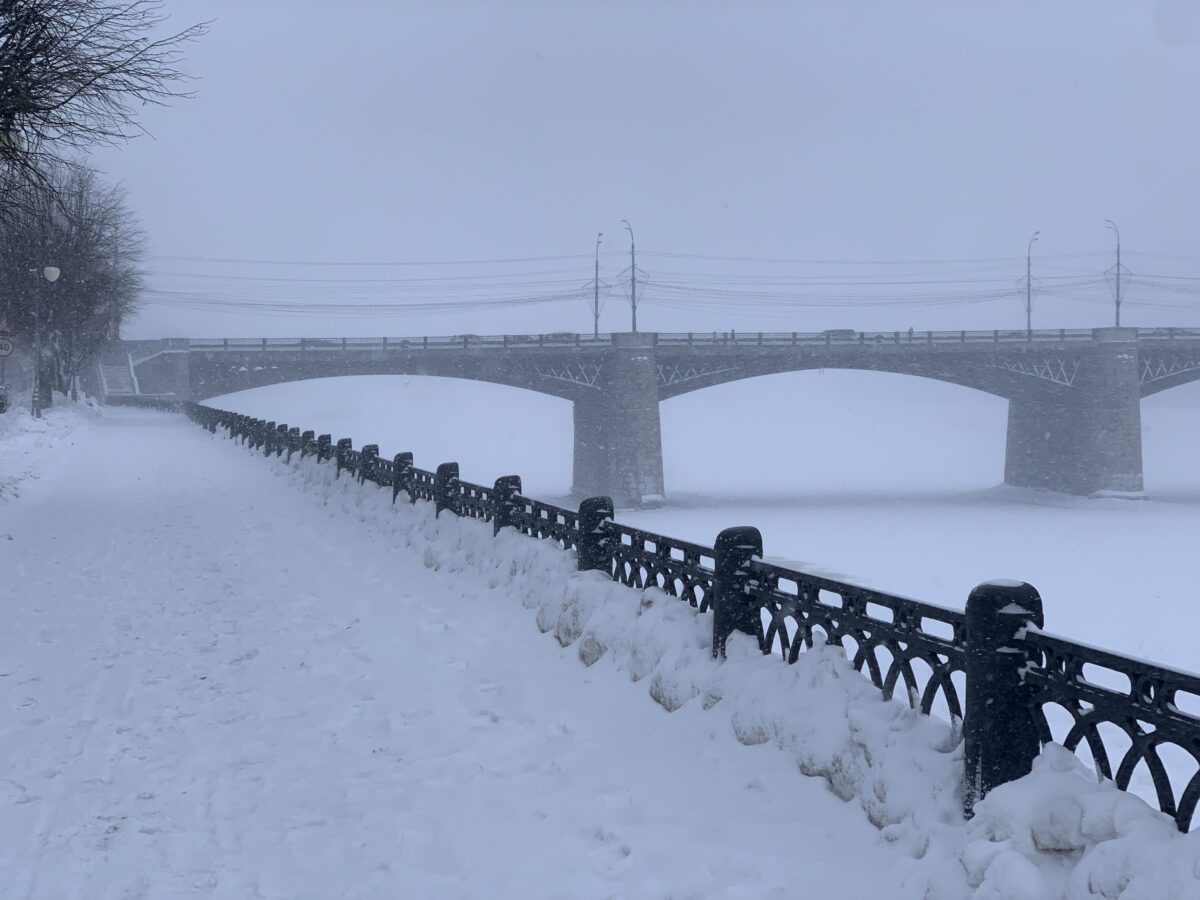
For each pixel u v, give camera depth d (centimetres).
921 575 5756
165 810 604
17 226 1945
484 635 1012
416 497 1678
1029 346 8681
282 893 505
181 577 1334
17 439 3447
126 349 10019
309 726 762
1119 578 5684
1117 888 386
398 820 595
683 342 8362
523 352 8225
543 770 668
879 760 541
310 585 1288
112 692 827
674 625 793
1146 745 422
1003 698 485
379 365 8262
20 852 540
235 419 4250
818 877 495
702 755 660
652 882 506
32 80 1524
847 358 8525
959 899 438
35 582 1271
